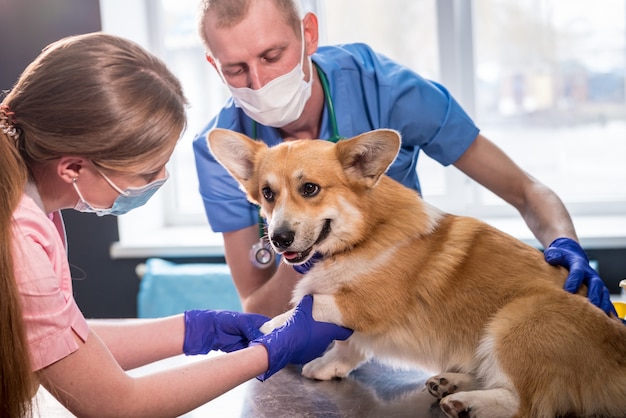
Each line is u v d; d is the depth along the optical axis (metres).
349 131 1.83
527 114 3.30
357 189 1.57
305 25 1.67
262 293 1.83
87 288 3.22
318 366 1.53
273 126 1.77
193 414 1.34
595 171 3.28
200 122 3.48
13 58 3.13
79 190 1.16
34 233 1.06
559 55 3.23
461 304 1.48
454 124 1.86
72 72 1.08
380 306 1.51
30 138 1.08
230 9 1.53
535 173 3.34
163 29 3.41
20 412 1.07
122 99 1.09
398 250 1.53
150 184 1.21
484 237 1.55
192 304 2.85
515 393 1.30
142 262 3.17
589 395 1.28
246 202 1.86
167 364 1.61
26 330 1.04
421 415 1.31
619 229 2.89
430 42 3.25
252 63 1.57
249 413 1.34
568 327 1.32
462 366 1.48
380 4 3.25
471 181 3.33
